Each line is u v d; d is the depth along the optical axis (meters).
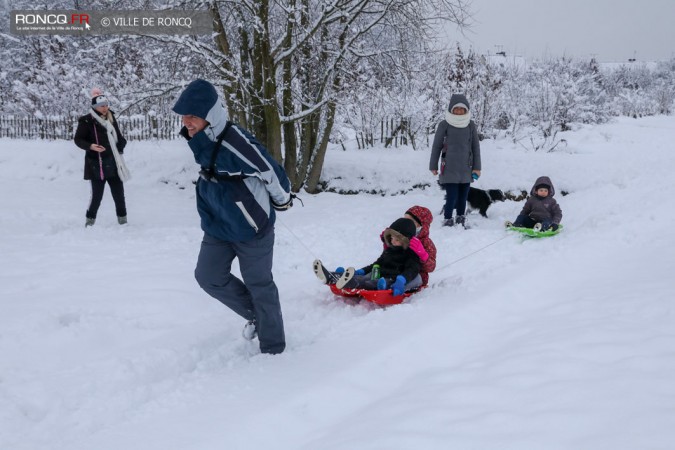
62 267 6.11
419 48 11.78
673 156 13.73
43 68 23.98
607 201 9.80
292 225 8.48
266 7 10.72
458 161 8.57
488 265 6.29
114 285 5.46
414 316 4.39
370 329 4.18
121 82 20.73
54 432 2.95
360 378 3.37
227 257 3.83
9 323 4.36
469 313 4.39
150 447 2.66
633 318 3.88
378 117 16.88
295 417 2.96
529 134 18.16
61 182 13.45
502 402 2.79
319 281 5.88
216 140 3.51
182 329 4.47
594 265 5.73
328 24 11.29
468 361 3.53
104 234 7.86
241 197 3.59
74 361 3.89
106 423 3.05
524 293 4.93
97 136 8.09
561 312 4.29
